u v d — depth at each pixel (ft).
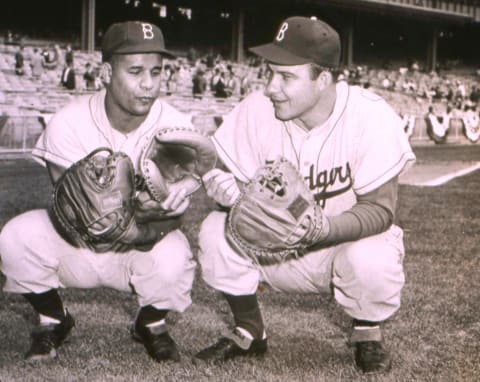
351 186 12.30
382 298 11.91
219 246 12.15
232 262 12.17
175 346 12.73
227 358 12.47
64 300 16.65
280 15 179.01
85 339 13.69
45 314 12.73
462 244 26.02
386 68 204.33
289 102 11.54
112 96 11.82
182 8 170.50
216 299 17.16
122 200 11.02
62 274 12.73
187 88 123.44
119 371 11.86
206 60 147.54
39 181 44.52
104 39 11.60
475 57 236.84
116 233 11.20
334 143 12.10
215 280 12.36
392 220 12.02
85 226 11.14
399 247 12.26
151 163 10.77
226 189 11.25
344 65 183.32
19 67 99.81
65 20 150.71
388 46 217.77
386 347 13.56
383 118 11.96
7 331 14.16
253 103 12.72
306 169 12.26
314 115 12.05
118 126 12.23
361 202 11.96
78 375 11.60
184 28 171.83
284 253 10.97
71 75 95.30
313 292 13.08
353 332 12.49
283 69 11.36
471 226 30.68
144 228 11.60
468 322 15.57
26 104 80.69
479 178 58.08
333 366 12.39
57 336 12.77
